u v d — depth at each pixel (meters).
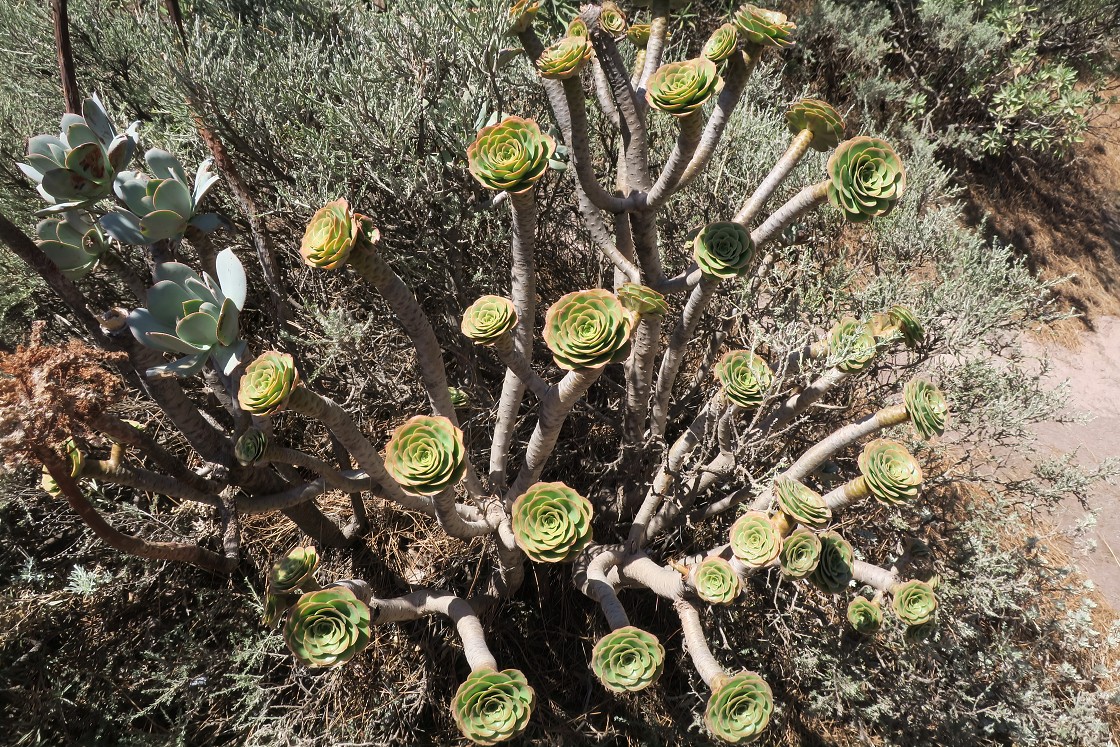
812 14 6.30
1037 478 3.96
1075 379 6.42
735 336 3.12
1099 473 3.77
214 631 2.67
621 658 1.54
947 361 3.75
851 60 6.62
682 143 1.69
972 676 3.17
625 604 2.96
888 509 3.10
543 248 3.28
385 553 2.72
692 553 2.95
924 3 6.73
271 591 1.66
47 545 2.70
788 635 2.83
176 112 2.84
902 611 1.81
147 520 2.53
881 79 6.53
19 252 1.43
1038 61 7.17
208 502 1.89
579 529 1.50
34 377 1.33
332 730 2.49
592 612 2.91
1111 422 6.08
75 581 2.30
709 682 1.69
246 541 2.69
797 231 3.43
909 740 3.09
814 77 6.67
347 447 1.60
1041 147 7.00
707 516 2.54
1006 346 3.62
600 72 2.05
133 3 3.33
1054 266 7.22
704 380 3.09
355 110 2.70
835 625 3.01
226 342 1.51
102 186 1.53
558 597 2.92
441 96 2.98
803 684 3.04
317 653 1.48
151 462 2.71
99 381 1.42
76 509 1.51
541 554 1.50
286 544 2.72
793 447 3.22
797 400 2.21
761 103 4.37
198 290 1.54
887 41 7.06
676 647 2.96
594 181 1.88
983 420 3.52
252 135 2.81
